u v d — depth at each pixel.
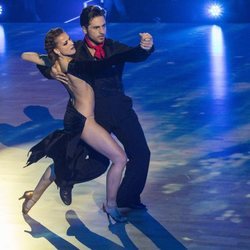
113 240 11.22
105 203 12.04
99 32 11.27
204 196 12.62
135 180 11.91
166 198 12.59
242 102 17.84
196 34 25.50
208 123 16.42
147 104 17.98
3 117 17.20
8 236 11.44
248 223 11.56
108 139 11.42
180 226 11.57
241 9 28.22
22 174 13.77
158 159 14.35
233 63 21.38
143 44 10.84
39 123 16.75
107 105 11.62
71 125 11.43
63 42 11.12
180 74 20.48
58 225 11.76
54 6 30.55
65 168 11.36
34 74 20.91
